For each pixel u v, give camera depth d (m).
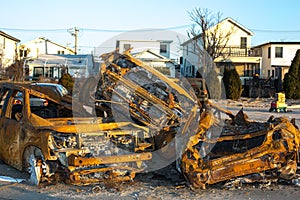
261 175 7.19
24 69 40.25
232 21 46.75
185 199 6.48
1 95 8.95
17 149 7.85
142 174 7.88
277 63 48.66
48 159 6.87
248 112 23.16
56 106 8.89
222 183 7.29
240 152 7.54
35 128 7.32
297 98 34.56
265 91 37.78
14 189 6.92
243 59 45.62
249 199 6.52
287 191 6.96
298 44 48.31
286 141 7.03
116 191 6.86
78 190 6.88
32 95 8.40
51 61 44.84
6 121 8.36
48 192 6.77
